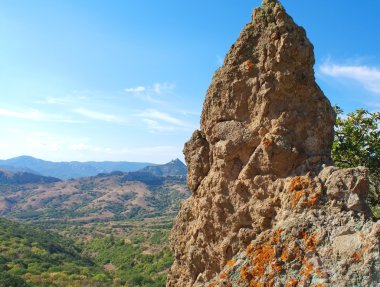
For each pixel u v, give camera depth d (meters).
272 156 7.69
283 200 7.23
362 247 6.12
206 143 9.02
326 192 6.91
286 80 7.92
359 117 16.09
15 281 55.28
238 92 8.35
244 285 6.88
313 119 7.97
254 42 8.43
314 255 6.45
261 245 7.02
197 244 8.55
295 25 8.20
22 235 95.56
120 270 78.94
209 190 8.41
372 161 15.42
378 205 14.03
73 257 87.06
